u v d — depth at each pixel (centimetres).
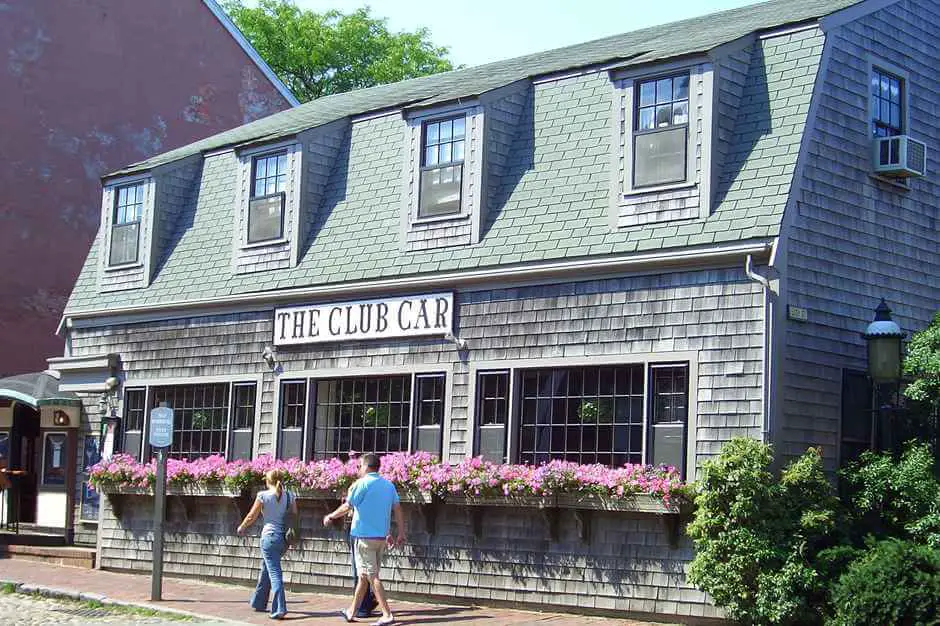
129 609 1590
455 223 1672
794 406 1373
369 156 1873
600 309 1504
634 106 1511
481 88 1681
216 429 1969
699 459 1385
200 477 1894
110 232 2200
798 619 1267
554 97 1680
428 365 1678
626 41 1944
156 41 2916
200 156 2173
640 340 1460
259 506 1505
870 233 1512
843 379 1440
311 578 1767
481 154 1650
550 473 1468
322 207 1900
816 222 1428
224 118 3034
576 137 1619
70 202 2767
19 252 2683
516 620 1430
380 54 4319
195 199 2136
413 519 1644
